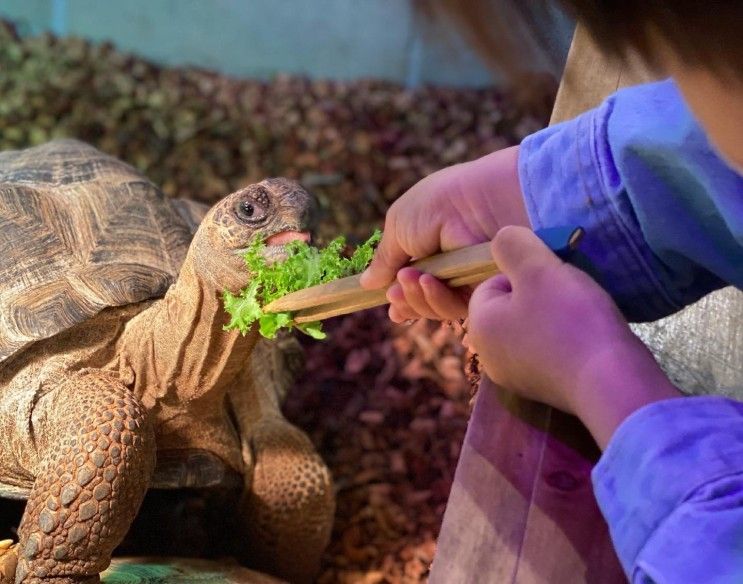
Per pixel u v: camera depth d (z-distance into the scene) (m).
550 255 0.60
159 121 2.63
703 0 0.41
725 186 0.60
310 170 2.50
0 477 1.12
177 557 1.13
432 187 0.70
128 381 1.09
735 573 0.50
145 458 1.00
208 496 1.26
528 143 0.71
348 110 2.86
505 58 0.42
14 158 1.30
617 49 0.44
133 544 1.24
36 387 1.06
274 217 0.98
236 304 0.95
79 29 3.22
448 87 3.10
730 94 0.45
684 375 0.78
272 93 2.98
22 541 0.97
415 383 1.78
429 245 0.71
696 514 0.52
